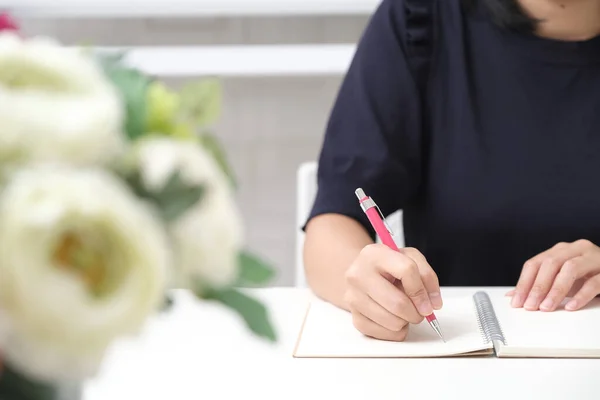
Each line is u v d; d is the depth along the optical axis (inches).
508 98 47.1
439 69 48.1
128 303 10.6
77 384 12.5
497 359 30.0
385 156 46.2
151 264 10.7
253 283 14.0
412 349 30.6
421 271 32.8
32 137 10.9
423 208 48.7
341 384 27.5
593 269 36.7
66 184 10.3
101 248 10.9
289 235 74.6
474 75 47.8
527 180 46.3
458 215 47.0
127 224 10.5
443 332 32.6
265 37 72.2
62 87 12.2
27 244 10.0
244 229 13.6
